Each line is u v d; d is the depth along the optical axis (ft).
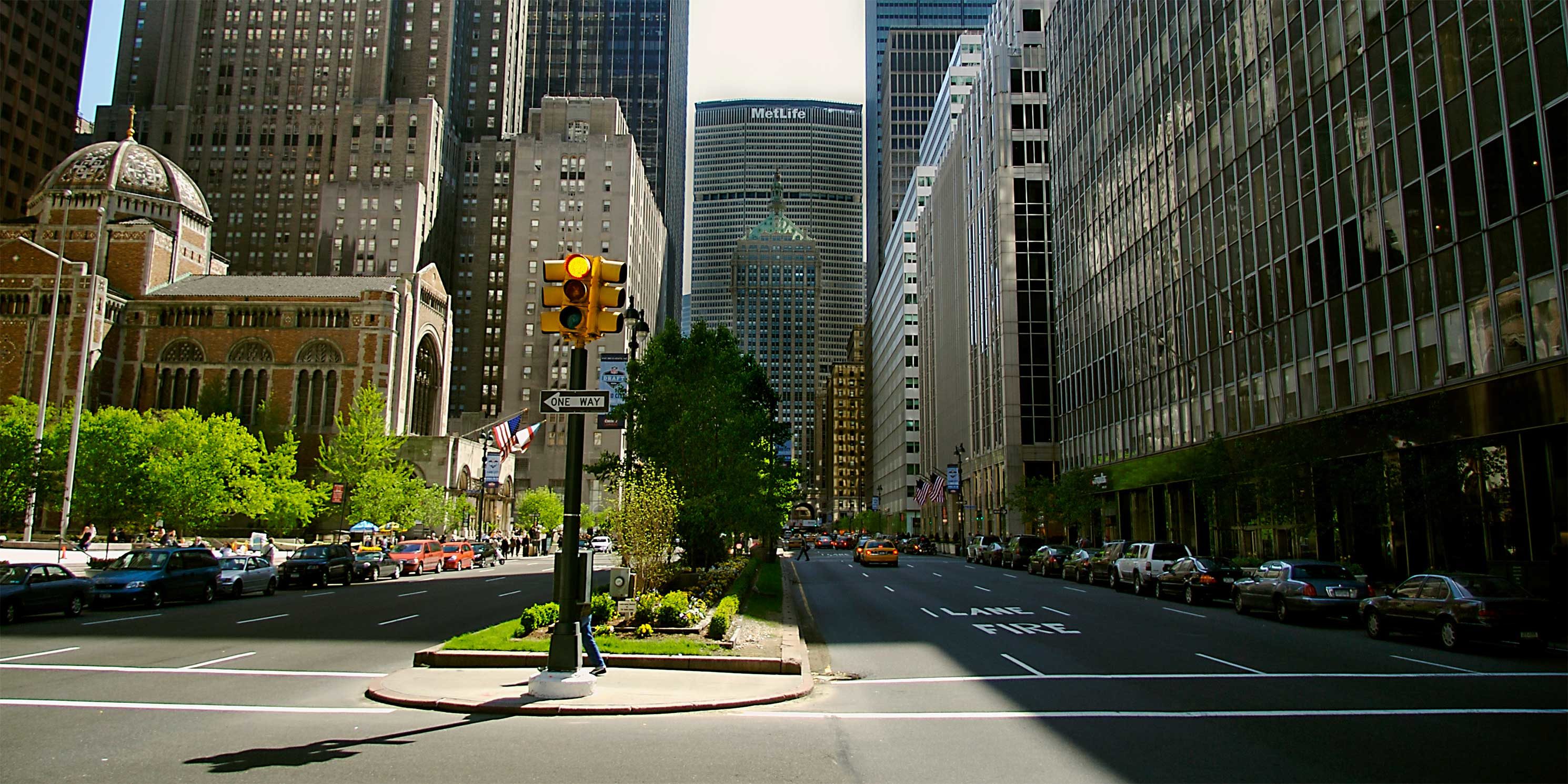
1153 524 170.50
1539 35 80.59
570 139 488.44
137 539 161.58
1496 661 51.93
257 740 30.19
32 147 393.29
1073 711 36.45
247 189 500.74
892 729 33.09
